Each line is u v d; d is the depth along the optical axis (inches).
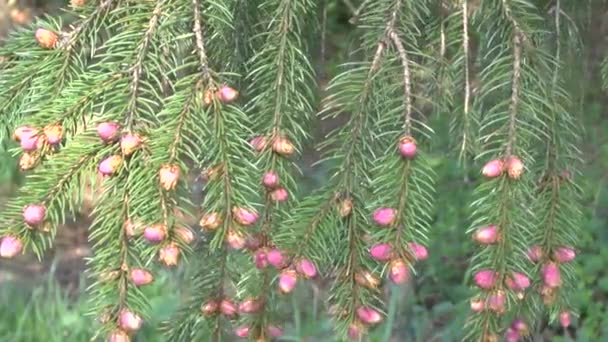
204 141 43.3
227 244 45.1
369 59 48.0
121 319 41.9
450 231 108.7
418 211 45.0
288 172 45.4
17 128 43.6
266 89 46.8
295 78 47.1
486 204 45.3
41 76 44.9
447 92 51.8
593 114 96.3
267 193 45.0
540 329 96.3
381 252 44.0
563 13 54.2
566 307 49.4
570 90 56.4
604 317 99.3
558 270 47.8
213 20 45.5
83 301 102.1
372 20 47.8
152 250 41.8
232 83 49.1
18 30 46.8
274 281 47.1
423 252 44.3
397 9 47.5
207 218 42.8
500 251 44.7
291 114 46.3
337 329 45.4
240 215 42.8
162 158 42.1
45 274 114.1
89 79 43.8
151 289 94.8
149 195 41.8
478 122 51.5
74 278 113.7
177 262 41.6
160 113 43.1
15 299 105.1
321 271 45.3
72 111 43.3
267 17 49.0
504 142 45.8
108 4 45.4
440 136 73.4
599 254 105.6
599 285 103.3
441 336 98.5
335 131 47.3
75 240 120.6
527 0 51.9
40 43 45.0
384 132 46.0
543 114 47.3
